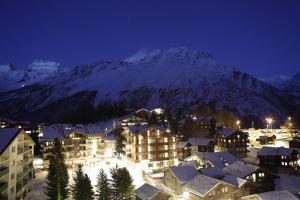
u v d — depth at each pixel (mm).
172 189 81562
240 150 128750
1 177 63750
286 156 103000
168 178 84688
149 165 106875
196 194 69875
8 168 67938
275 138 157250
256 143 156500
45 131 119250
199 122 176875
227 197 71000
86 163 121125
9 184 68188
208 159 99062
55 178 71500
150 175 96312
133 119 179125
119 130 147750
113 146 128250
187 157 123188
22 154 77188
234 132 129000
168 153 110125
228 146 127062
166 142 110188
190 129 176625
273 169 104062
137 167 105750
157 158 108000
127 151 116000
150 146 107625
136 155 106688
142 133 107562
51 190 70188
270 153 105125
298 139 147375
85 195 66625
